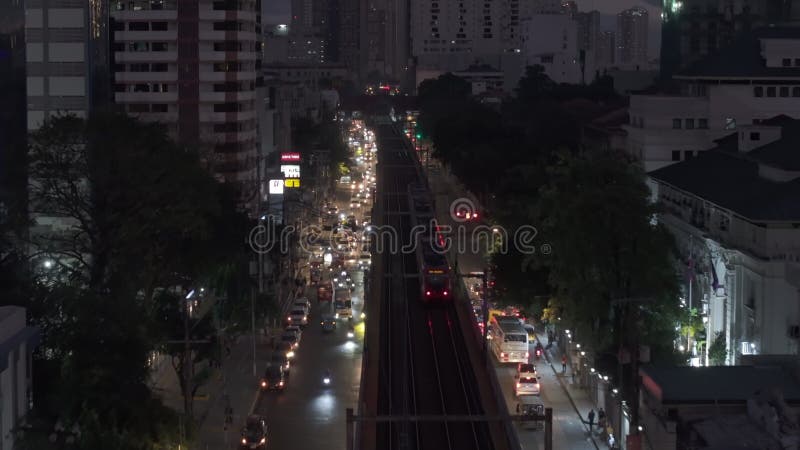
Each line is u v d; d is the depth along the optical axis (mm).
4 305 67375
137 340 62438
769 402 56219
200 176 90250
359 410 77938
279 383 91875
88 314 61469
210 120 149625
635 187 86375
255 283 104750
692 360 89812
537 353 102688
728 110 126688
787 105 126688
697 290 95250
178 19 149000
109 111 86500
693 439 56000
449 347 108250
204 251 91875
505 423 78062
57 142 81812
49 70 124062
